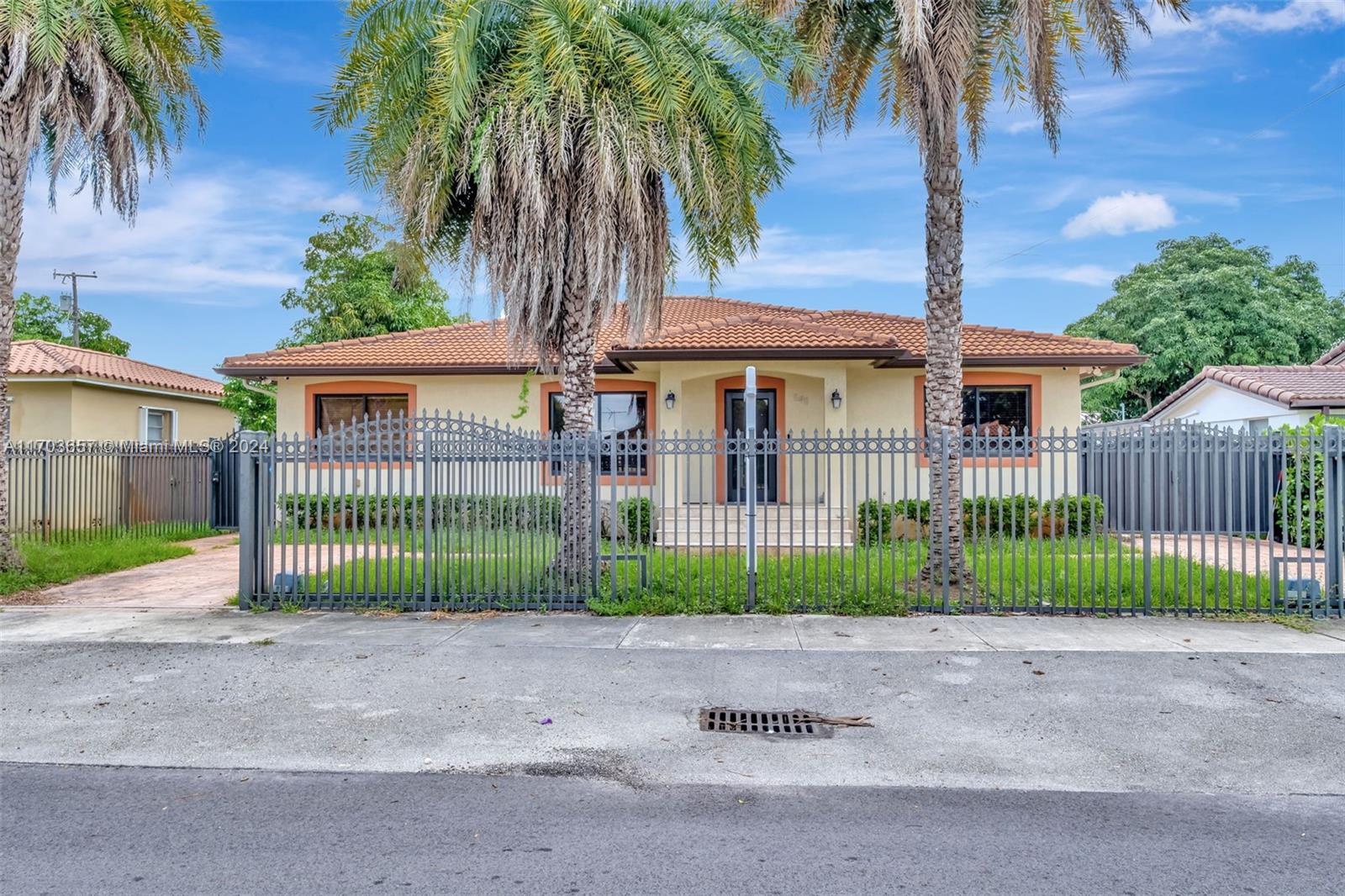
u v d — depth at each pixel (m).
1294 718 5.91
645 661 7.39
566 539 10.03
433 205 10.45
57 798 4.74
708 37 10.59
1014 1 10.22
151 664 7.39
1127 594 9.73
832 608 9.19
